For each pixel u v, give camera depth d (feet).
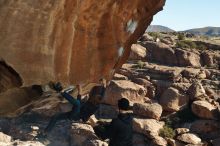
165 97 147.02
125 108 24.94
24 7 13.47
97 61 17.44
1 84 14.49
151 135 122.72
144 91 149.38
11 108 16.24
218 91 155.22
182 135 126.11
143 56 179.01
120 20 17.94
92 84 20.76
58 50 15.10
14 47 13.67
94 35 16.89
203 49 192.65
